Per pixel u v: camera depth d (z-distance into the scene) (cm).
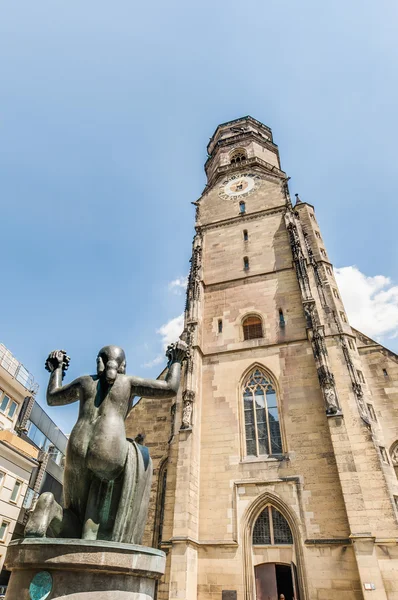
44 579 556
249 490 2525
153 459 3128
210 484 2639
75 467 685
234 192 4728
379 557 2109
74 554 566
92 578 567
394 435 2973
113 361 775
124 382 768
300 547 2231
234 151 5594
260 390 2986
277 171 5091
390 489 2409
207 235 4334
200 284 3788
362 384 2938
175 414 2934
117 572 581
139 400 3503
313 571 2136
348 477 2286
